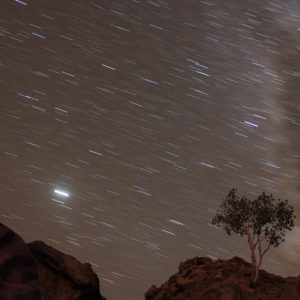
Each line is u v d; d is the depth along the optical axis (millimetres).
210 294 24734
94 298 22453
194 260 28094
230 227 26922
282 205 26812
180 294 26031
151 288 27516
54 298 21406
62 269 22062
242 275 26266
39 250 22312
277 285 25625
